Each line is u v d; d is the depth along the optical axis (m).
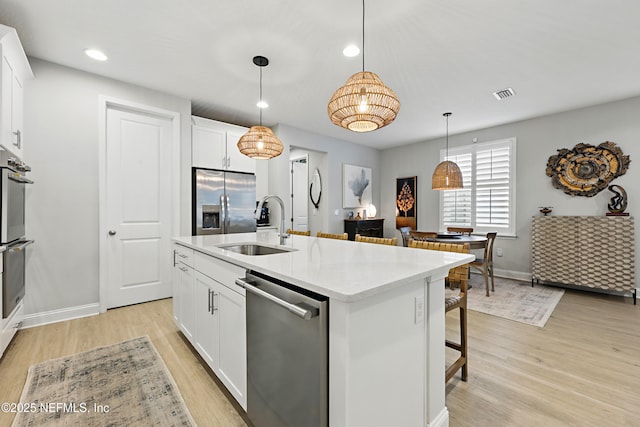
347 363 0.96
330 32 2.31
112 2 1.97
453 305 1.72
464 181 5.21
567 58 2.68
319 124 4.77
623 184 3.66
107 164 3.10
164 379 1.85
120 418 1.51
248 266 1.41
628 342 2.39
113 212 3.14
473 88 3.34
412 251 1.85
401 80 3.14
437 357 1.40
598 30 2.26
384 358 1.10
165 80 3.14
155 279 3.41
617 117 3.71
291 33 2.33
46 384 1.79
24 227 2.55
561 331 2.61
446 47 2.51
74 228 2.87
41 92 2.71
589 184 3.90
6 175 2.07
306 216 6.19
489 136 4.87
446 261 1.48
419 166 5.90
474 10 2.04
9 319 2.17
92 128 2.97
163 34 2.34
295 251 1.84
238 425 1.47
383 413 1.10
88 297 2.94
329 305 1.02
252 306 1.39
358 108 1.82
